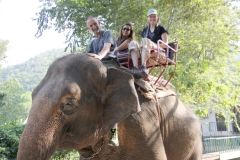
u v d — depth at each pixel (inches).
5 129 282.7
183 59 492.4
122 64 157.2
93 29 143.6
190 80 372.5
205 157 379.6
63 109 101.1
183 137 160.9
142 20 484.1
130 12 486.6
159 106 150.6
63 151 322.0
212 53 527.2
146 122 134.8
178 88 404.8
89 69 114.3
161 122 149.9
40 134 94.0
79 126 109.0
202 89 408.2
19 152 91.4
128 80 117.6
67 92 102.7
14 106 1195.9
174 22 499.5
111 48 139.5
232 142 644.1
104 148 125.4
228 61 581.9
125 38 176.2
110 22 508.7
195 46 501.0
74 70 111.4
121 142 129.3
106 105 117.3
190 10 451.8
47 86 104.0
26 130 94.3
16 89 1285.7
